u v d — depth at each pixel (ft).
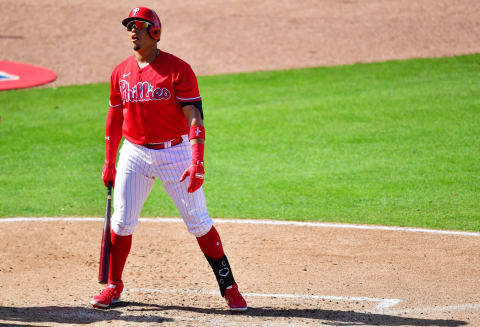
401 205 92.89
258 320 51.39
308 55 200.85
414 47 203.82
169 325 49.78
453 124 134.62
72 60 200.85
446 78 171.63
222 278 53.72
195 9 254.88
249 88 169.37
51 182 106.52
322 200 95.66
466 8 243.19
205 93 165.17
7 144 128.06
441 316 52.42
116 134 56.08
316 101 155.12
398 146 122.62
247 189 101.45
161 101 51.08
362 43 210.38
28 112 151.53
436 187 100.94
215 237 53.83
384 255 70.95
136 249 73.87
